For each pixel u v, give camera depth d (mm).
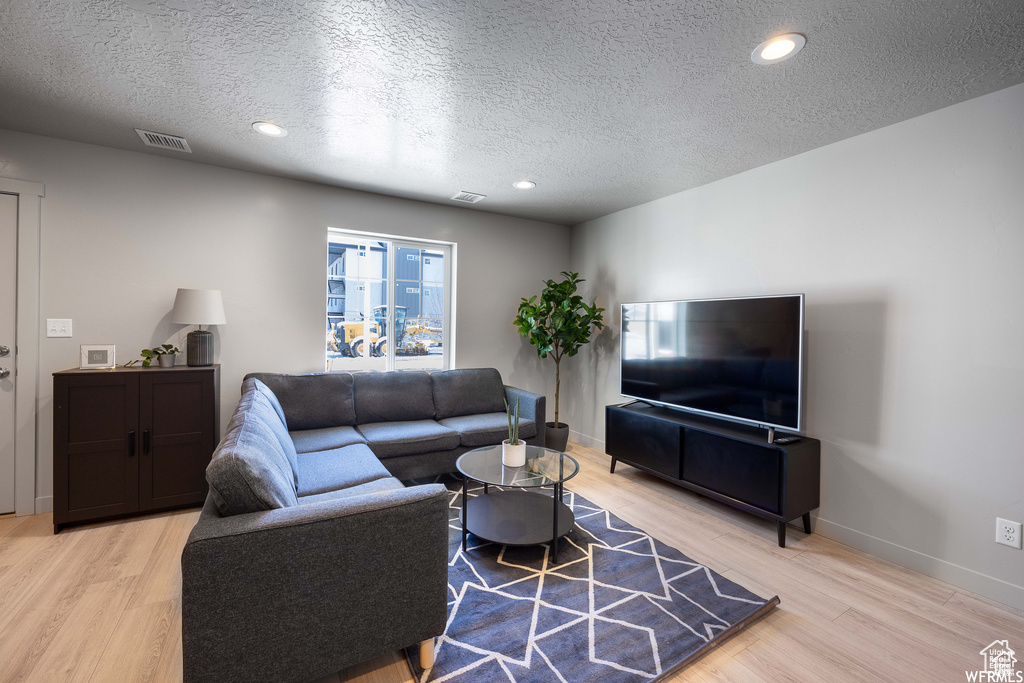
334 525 1345
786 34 1600
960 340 2051
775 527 2637
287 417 3041
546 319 4066
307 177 3248
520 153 2746
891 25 1536
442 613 1521
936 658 1592
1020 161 1889
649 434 3211
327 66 1850
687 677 1492
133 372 2506
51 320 2633
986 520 1974
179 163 2938
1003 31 1553
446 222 3988
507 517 2520
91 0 1464
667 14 1508
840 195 2488
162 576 2016
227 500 1356
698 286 3318
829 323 2531
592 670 1498
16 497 2605
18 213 2551
